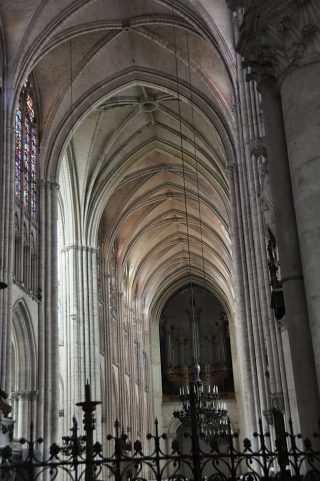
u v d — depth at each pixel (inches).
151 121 1467.8
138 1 1100.5
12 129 983.0
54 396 1074.7
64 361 1391.5
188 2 1033.5
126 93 1354.6
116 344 1776.6
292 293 396.2
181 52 1190.3
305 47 397.4
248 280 1123.9
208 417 1379.2
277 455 309.9
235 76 1018.7
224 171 1434.5
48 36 1056.8
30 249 1087.0
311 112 387.9
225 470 1716.3
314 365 380.2
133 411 1891.0
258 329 989.2
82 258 1450.5
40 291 1095.0
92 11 1098.7
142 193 1756.9
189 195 1796.3
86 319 1414.9
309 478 311.4
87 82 1237.1
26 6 1011.3
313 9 392.8
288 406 748.0
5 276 911.0
